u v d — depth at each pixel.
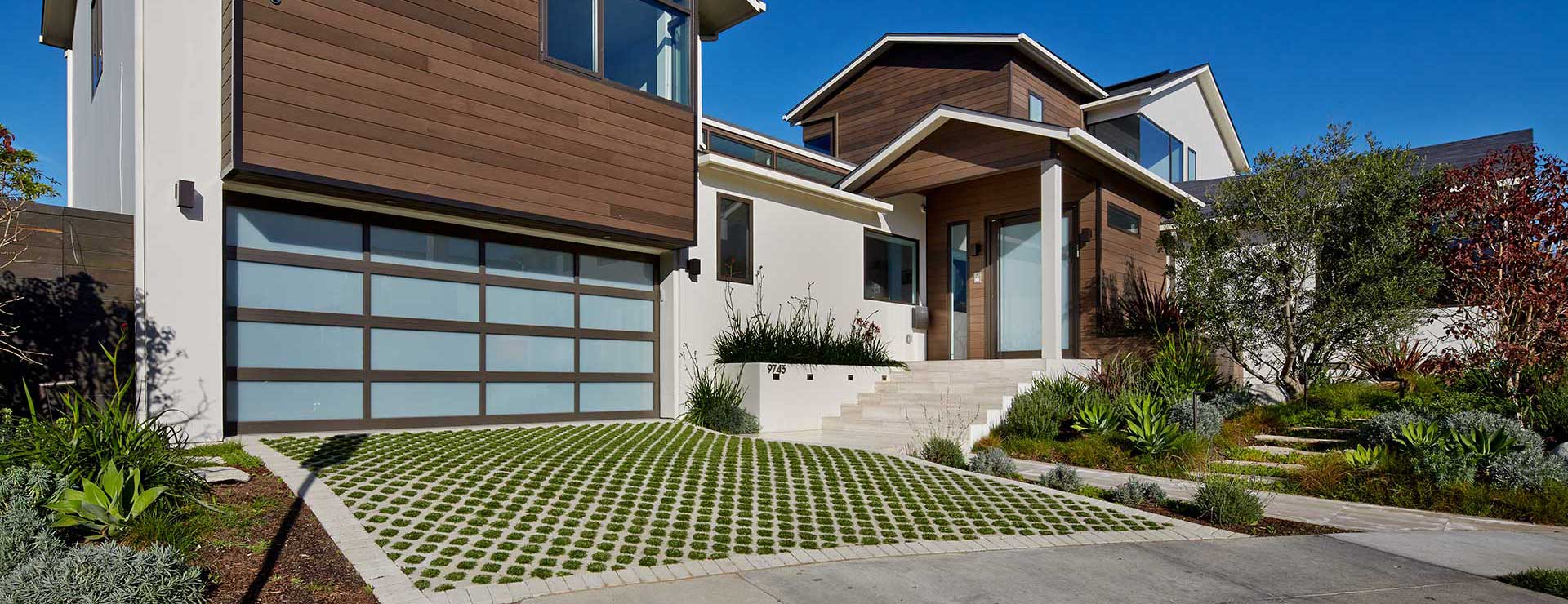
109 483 4.91
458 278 9.79
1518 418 9.12
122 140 8.59
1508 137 16.58
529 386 10.43
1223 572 5.20
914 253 15.64
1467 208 10.27
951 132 13.48
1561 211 9.62
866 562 5.20
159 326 7.57
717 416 10.98
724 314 12.27
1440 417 9.20
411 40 8.57
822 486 7.28
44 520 4.64
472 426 9.85
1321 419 10.54
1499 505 7.20
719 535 5.60
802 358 11.95
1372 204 10.85
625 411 11.44
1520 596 4.75
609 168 10.26
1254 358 12.08
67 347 7.18
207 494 5.75
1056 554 5.52
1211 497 6.76
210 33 7.97
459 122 8.90
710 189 12.16
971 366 13.20
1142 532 6.22
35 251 7.07
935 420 10.99
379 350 9.15
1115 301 13.48
